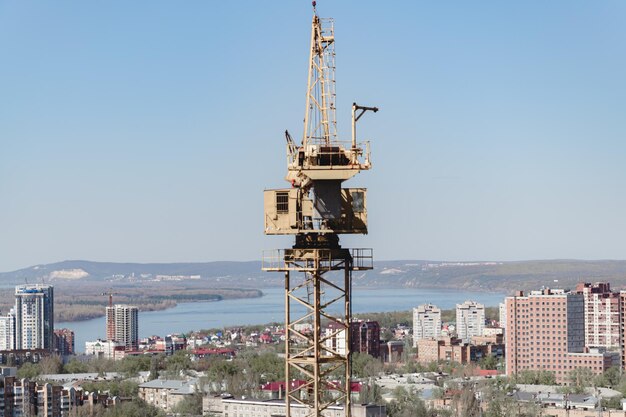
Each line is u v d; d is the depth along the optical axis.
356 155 173.38
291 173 185.38
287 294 177.12
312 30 195.88
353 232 173.50
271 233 173.62
